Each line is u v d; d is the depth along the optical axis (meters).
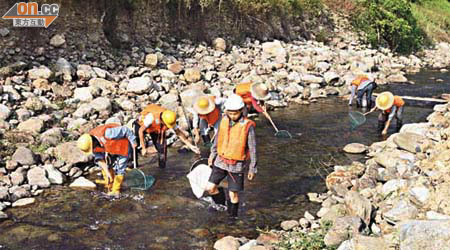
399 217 5.90
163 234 6.29
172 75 13.60
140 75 13.39
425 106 13.70
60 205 7.05
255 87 9.84
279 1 20.56
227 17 18.64
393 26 23.91
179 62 14.84
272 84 14.30
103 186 7.78
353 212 6.22
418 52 25.77
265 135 10.72
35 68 11.49
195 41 17.19
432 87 16.69
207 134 9.59
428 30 29.25
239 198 7.43
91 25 13.96
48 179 7.77
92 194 7.46
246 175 8.38
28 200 7.12
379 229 5.97
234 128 6.41
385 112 11.00
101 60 13.43
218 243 5.90
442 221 4.69
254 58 17.09
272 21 20.50
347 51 21.19
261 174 8.44
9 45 12.00
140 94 12.05
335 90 15.20
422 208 6.03
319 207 7.15
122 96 11.77
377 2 24.78
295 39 21.14
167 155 9.23
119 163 7.43
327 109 13.20
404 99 14.55
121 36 14.78
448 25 32.41
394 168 7.73
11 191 7.28
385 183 7.35
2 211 6.77
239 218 6.78
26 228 6.36
